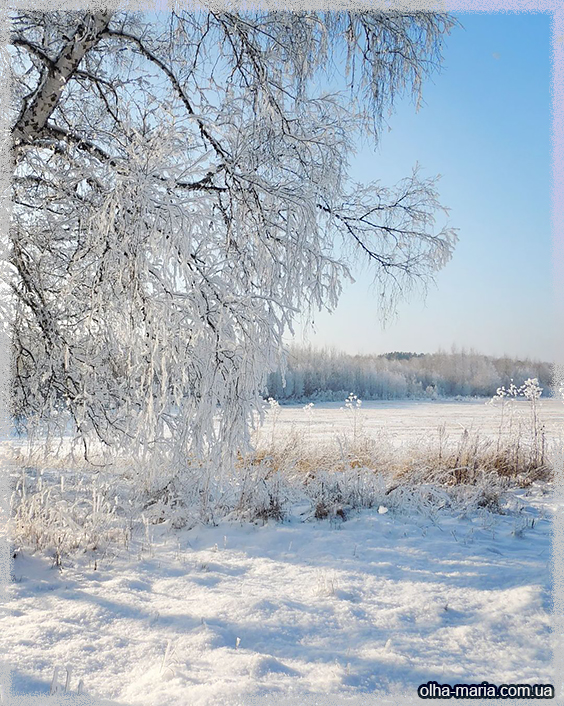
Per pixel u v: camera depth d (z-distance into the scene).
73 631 3.40
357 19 5.85
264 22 5.64
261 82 5.44
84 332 5.33
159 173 4.69
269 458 7.42
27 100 5.45
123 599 3.97
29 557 4.78
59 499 5.99
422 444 9.30
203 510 6.14
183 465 5.52
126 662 3.07
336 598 4.01
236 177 5.09
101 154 5.16
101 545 5.23
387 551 5.09
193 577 4.50
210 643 3.24
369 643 3.29
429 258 6.62
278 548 5.36
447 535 5.66
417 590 4.16
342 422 20.86
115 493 6.56
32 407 5.61
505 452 9.04
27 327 5.60
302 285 5.45
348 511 6.46
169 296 4.68
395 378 51.62
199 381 5.16
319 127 5.60
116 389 5.39
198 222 4.84
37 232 5.51
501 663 3.01
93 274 4.93
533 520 5.98
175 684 2.76
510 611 3.66
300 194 5.30
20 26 5.65
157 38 5.91
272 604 3.85
